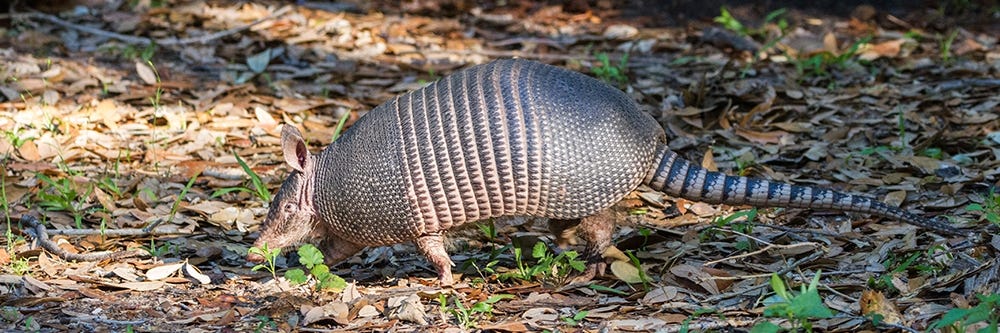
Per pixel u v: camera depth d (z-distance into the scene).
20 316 4.09
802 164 4.70
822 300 4.11
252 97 4.98
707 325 4.05
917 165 4.59
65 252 4.30
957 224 4.35
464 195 4.15
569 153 4.12
